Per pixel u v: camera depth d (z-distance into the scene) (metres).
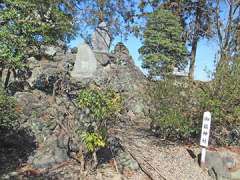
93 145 9.04
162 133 12.52
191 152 11.72
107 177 9.02
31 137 9.85
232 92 12.30
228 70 12.59
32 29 12.27
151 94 12.53
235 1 26.72
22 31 12.29
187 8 29.98
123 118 14.13
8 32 11.95
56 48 18.09
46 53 17.05
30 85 14.05
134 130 13.26
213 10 28.33
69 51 20.30
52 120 10.62
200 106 12.28
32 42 12.66
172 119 11.86
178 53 27.59
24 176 8.55
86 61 17.52
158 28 27.95
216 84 12.40
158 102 12.27
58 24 13.72
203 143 10.87
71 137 9.96
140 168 9.88
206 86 12.60
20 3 12.21
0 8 12.41
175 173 10.19
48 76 14.92
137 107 15.25
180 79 12.98
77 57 17.56
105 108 9.08
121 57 20.86
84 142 9.27
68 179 8.64
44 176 8.63
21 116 10.20
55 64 16.41
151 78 14.39
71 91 14.60
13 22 12.17
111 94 9.44
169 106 12.09
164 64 25.44
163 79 12.83
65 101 12.45
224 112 12.38
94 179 8.82
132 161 9.94
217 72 12.56
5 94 9.36
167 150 11.59
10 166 8.91
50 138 9.81
